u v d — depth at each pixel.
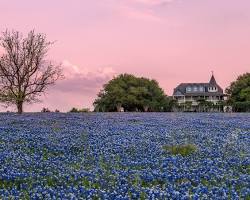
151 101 108.75
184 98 157.00
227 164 13.30
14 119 33.38
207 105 109.56
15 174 10.75
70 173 11.26
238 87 110.00
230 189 9.83
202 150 16.33
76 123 29.70
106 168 12.51
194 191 9.40
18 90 43.28
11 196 8.62
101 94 108.00
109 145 17.48
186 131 24.17
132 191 9.31
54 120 32.47
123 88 109.06
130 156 14.67
